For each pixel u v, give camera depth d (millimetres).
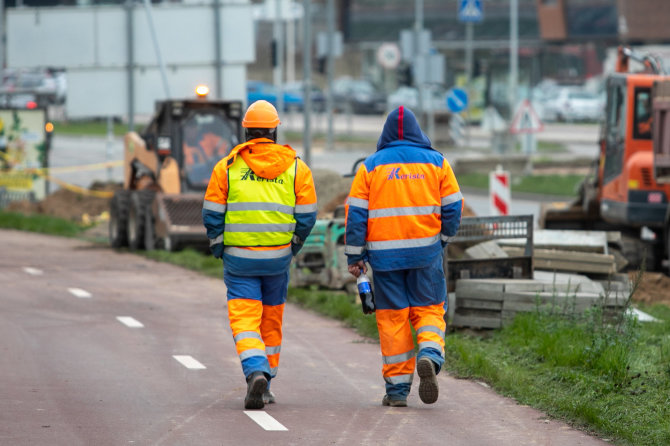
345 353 24297
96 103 60406
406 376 19078
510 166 84875
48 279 36906
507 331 24562
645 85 41094
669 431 16922
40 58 60562
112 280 37000
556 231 31062
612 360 20781
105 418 17938
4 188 69875
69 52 60438
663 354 22766
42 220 59688
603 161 43406
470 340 24750
